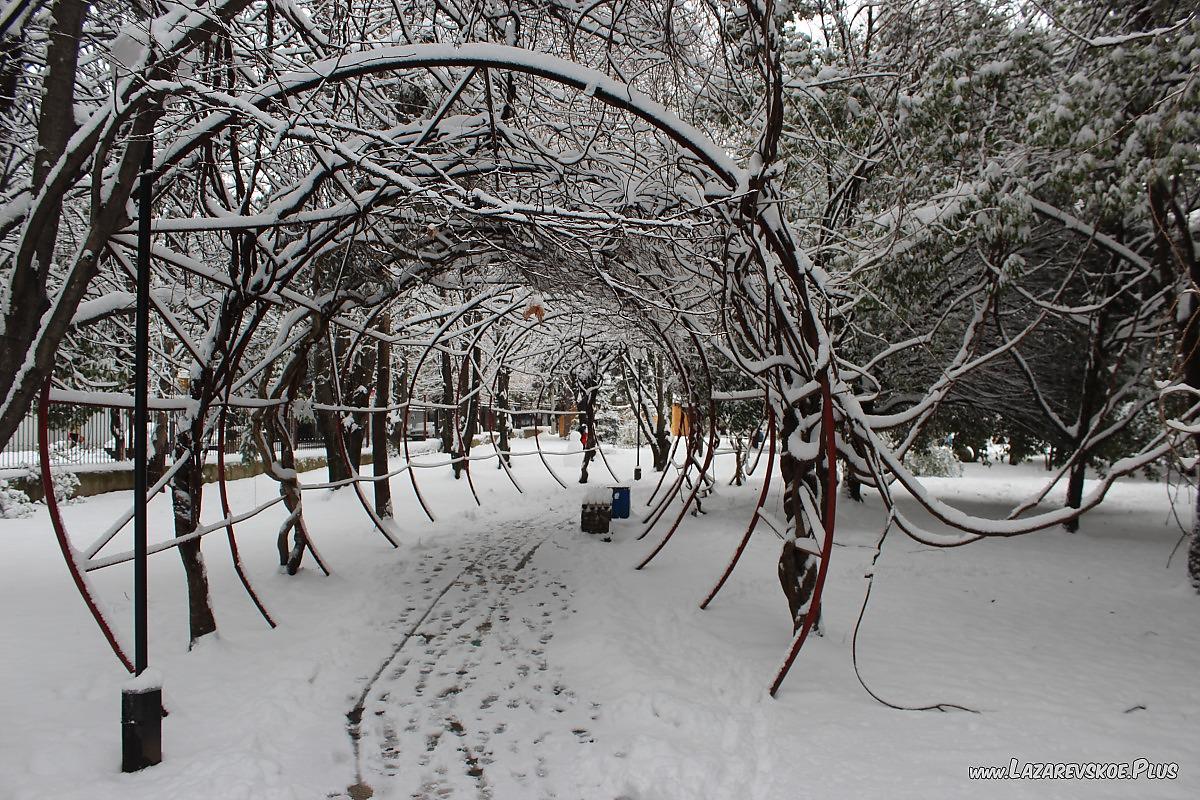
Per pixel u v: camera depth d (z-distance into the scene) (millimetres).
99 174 4539
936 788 4055
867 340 11359
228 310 6281
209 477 18609
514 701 5512
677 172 6895
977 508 16266
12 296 4500
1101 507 17250
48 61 4586
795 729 4902
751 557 10664
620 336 15336
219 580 8805
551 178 6332
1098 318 11375
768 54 4953
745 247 6434
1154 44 5980
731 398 8406
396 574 9680
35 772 4113
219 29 4980
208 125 4926
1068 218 9016
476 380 18016
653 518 13680
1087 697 5496
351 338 12562
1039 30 7195
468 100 6875
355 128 4980
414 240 7707
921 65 7988
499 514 15570
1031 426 13602
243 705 5180
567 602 8375
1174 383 5195
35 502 14555
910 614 7832
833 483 5523
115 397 5621
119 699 5246
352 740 4871
